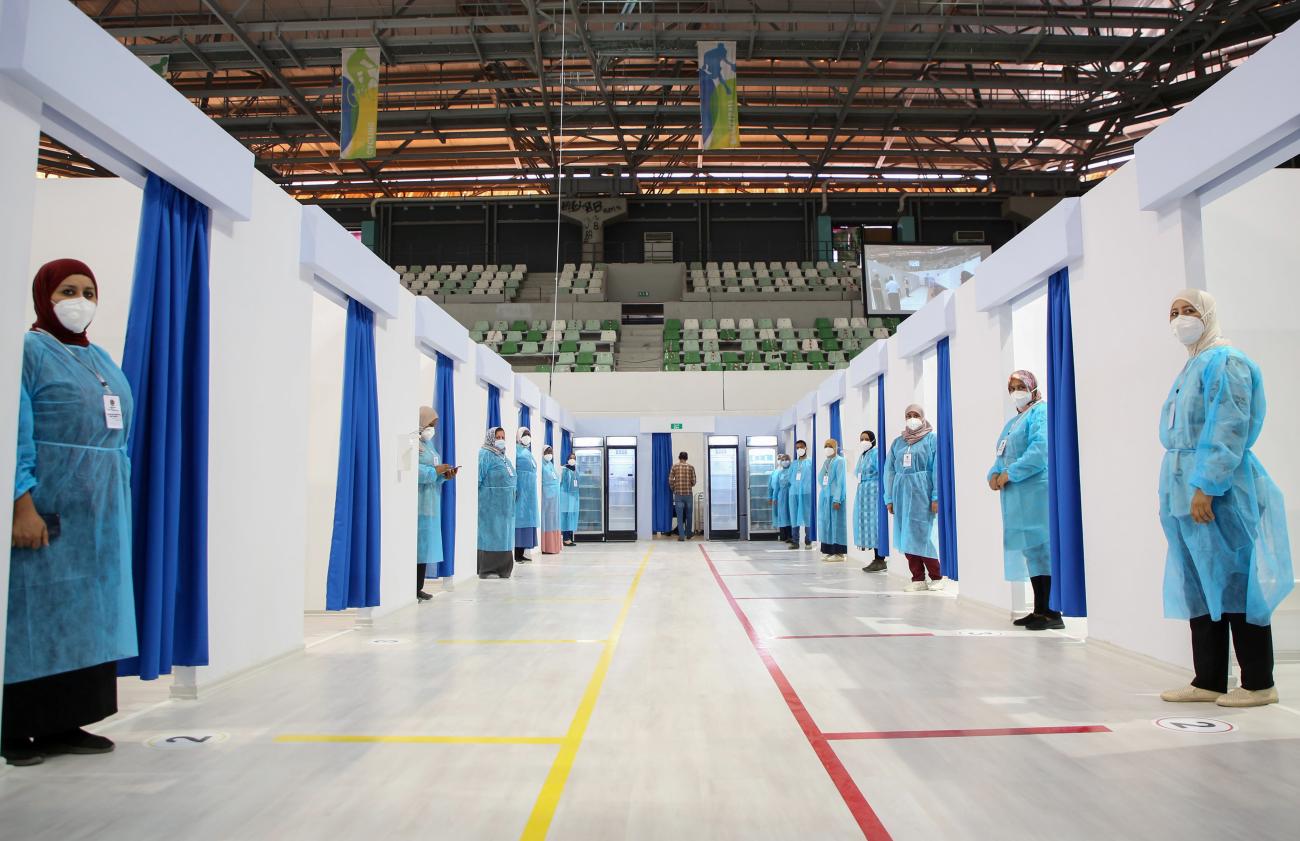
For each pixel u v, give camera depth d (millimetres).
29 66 2227
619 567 9422
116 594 2453
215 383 3338
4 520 2158
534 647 4215
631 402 16516
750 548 13141
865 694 3107
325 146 22125
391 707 2961
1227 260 4383
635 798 1999
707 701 3012
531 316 21359
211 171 3158
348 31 15086
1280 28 15484
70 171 19547
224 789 2086
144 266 2914
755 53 15922
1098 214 3992
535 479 10031
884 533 8258
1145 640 3631
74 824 1845
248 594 3574
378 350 5266
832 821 1839
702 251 24953
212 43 15148
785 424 14961
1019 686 3232
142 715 2867
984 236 24781
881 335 20859
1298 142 2824
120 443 2543
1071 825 1807
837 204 25250
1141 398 3627
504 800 1992
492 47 15289
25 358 2344
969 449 5781
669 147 22312
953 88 17828
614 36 14719
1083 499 4168
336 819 1870
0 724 2170
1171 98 18875
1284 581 2824
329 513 5918
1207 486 2746
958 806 1929
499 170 23344
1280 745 2404
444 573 6828
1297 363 4293
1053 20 14570
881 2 14227
